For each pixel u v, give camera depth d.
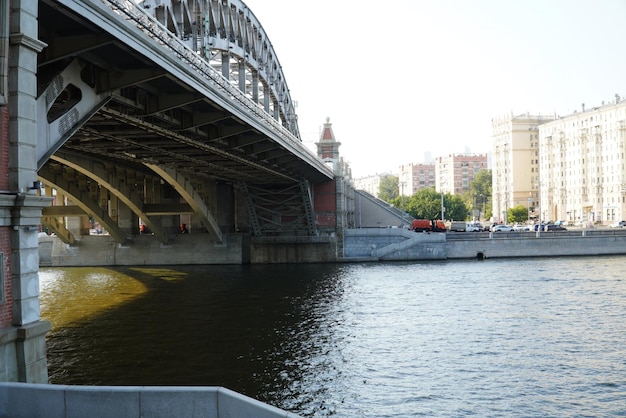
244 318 32.44
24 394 10.19
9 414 10.23
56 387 10.07
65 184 53.31
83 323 31.28
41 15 15.84
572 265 60.34
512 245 71.31
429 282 47.44
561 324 30.16
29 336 12.66
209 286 46.66
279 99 59.56
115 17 16.19
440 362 23.14
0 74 12.62
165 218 68.62
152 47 18.66
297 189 65.06
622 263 62.09
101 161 48.06
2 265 12.52
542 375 21.38
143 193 63.19
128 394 9.80
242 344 26.12
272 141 39.00
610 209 128.25
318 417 17.27
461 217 144.25
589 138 134.38
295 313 33.91
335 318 32.28
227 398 9.49
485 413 17.69
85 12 14.87
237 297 40.38
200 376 21.16
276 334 28.22
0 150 12.61
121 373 21.55
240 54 45.16
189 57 22.89
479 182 193.88
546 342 26.30
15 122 12.89
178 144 32.69
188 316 33.19
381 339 27.09
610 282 46.00
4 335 12.14
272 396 19.05
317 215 70.00
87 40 16.77
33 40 13.23
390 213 93.25
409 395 19.23
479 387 20.05
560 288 43.00
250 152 40.97
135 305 37.34
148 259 66.75
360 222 92.81
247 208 71.25
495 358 23.67
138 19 18.50
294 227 68.50
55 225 64.38
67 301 39.34
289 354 24.34
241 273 56.78
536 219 159.12
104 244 67.19
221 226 67.94
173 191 65.81
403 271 56.56
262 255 68.50
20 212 12.79
